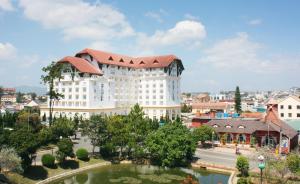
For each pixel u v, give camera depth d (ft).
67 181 223.30
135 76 608.19
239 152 294.25
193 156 287.07
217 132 339.36
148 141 273.33
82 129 283.38
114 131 277.64
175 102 615.16
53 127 315.17
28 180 209.15
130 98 600.39
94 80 505.25
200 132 321.11
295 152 232.12
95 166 261.03
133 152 281.74
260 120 351.46
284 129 311.47
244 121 342.64
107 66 550.36
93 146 286.66
